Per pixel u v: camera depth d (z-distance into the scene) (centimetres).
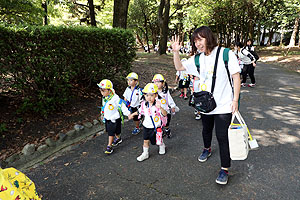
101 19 2269
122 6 1019
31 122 448
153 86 347
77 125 473
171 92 808
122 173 327
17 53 408
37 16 1038
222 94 268
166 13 1772
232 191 274
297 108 579
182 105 659
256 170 313
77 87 624
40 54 445
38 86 469
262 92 770
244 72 860
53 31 460
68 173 334
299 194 262
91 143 437
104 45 596
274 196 261
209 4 2128
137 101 466
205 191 277
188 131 468
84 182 310
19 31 408
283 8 2217
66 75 494
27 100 442
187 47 3072
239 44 860
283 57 1942
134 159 367
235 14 2412
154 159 362
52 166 356
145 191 284
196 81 409
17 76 425
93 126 504
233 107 262
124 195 279
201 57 273
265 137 416
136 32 3181
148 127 355
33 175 332
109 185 300
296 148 371
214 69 262
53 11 1494
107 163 358
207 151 346
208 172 316
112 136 387
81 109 546
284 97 694
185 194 273
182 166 336
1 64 390
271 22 2650
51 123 465
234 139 265
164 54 1817
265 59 2136
